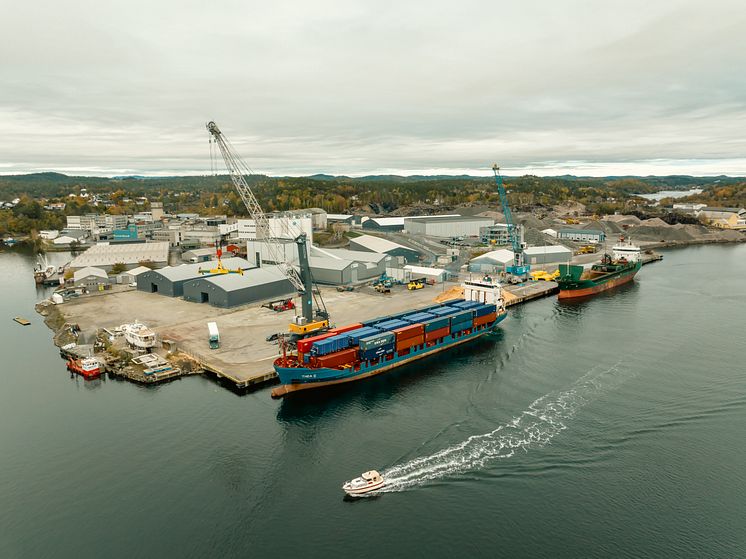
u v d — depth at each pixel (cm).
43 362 9838
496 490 5881
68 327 11644
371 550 5016
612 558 4888
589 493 5809
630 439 6906
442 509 5578
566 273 15612
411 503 5675
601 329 11806
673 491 5828
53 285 17312
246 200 12569
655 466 6291
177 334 10994
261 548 5041
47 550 5009
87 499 5706
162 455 6538
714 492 5797
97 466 6306
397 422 7438
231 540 5141
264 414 7631
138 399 8088
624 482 5994
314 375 8325
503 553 4966
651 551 4975
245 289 13650
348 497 5769
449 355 10256
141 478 6075
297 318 10388
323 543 5103
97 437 6956
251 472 6203
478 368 9519
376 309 12912
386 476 6144
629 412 7656
